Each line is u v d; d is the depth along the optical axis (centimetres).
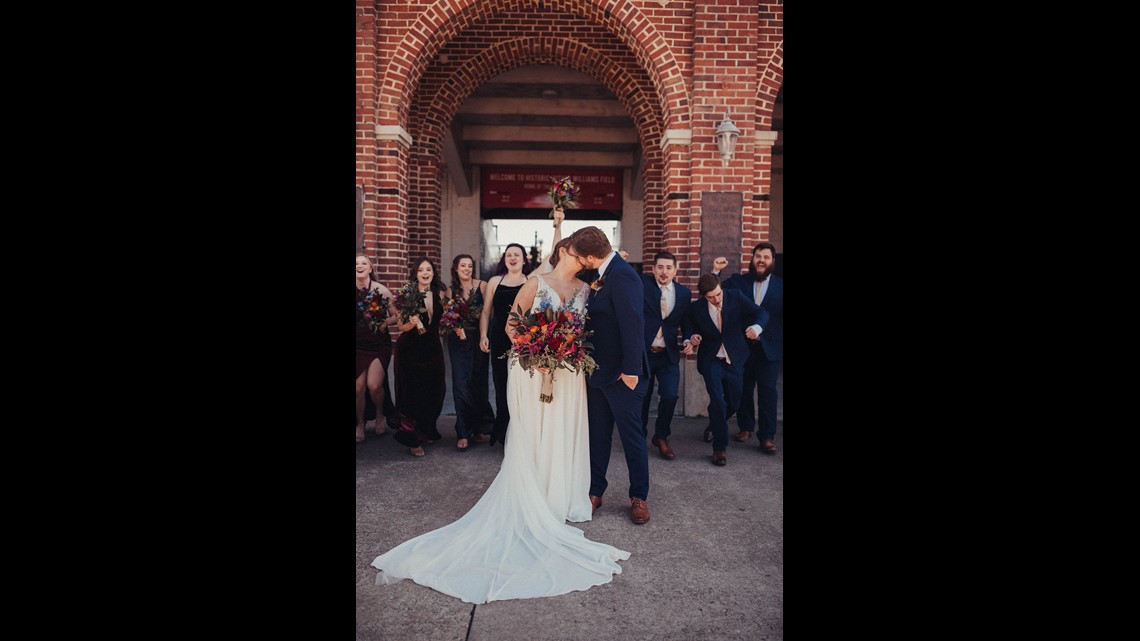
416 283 514
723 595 276
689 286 686
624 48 866
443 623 250
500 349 523
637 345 347
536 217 1527
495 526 325
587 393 374
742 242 680
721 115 677
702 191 680
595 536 343
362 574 295
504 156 1464
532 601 268
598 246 349
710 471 468
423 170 895
